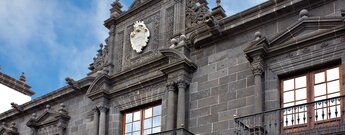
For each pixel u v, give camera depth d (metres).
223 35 17.70
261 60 16.00
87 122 21.25
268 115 15.35
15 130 25.27
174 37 19.19
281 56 15.96
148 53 19.94
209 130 16.72
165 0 20.22
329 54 14.94
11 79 31.73
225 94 16.84
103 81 20.53
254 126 14.76
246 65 16.70
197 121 17.19
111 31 21.88
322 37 15.15
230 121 16.27
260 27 16.98
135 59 20.34
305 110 14.77
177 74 17.92
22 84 32.56
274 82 15.81
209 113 16.98
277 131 14.86
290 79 15.79
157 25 20.11
